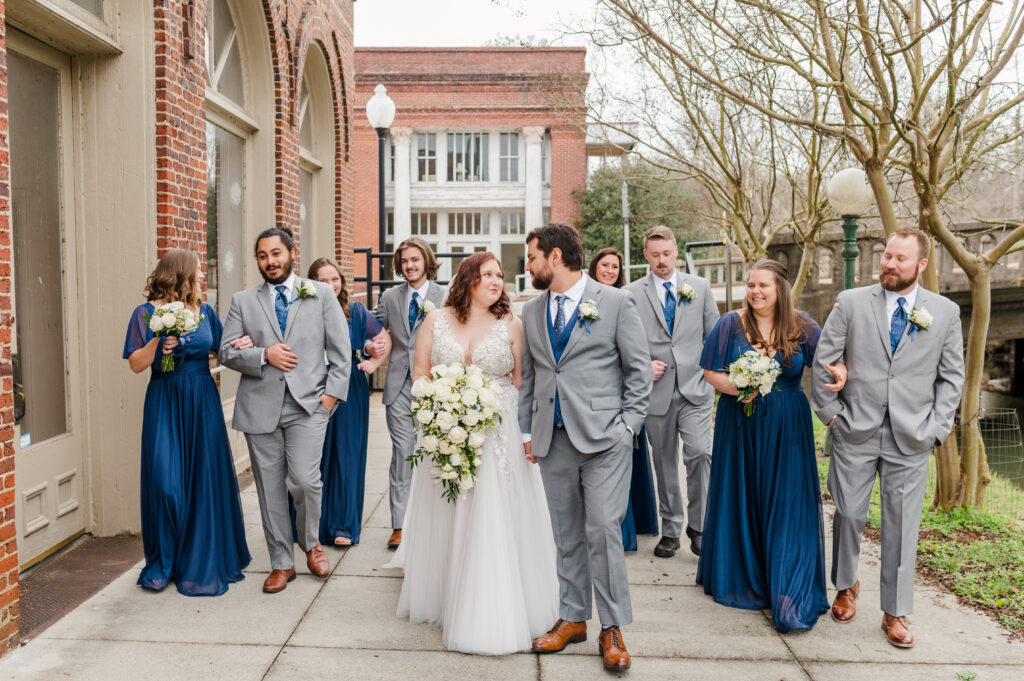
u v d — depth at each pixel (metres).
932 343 3.86
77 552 5.04
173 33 5.41
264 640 3.79
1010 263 14.98
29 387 4.76
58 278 5.11
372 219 27.73
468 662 3.61
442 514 3.98
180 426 4.42
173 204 5.40
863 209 7.96
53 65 5.04
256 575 4.68
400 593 4.25
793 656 3.70
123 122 5.25
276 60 7.75
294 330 4.53
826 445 7.98
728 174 11.59
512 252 28.73
